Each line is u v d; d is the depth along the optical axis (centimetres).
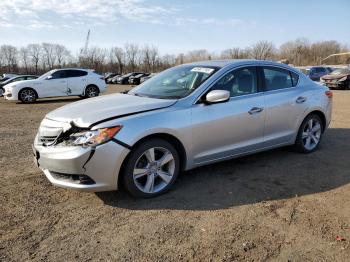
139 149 413
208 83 477
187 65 555
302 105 579
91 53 8462
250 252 316
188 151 452
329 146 661
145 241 336
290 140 577
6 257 312
